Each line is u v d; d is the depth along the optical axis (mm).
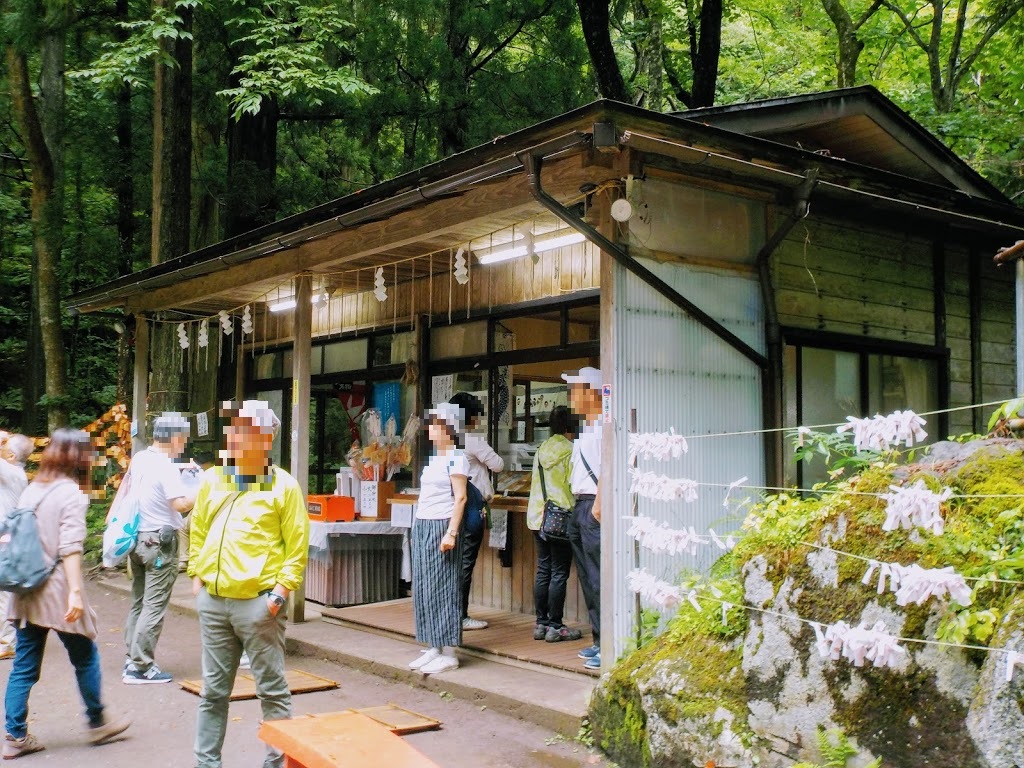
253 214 12695
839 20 13570
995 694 2896
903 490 3117
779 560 3895
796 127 6684
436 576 5965
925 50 13586
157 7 11211
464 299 8164
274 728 3002
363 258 7559
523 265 7559
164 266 8961
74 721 5434
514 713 5273
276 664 4121
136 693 6004
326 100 13180
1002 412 4066
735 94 17641
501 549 7672
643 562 5242
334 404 10422
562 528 6141
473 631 6844
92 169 15133
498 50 14016
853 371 7059
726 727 3855
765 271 6086
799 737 3574
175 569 6324
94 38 14742
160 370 11133
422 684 5926
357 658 6473
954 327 7859
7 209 18391
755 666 3836
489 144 5301
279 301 9422
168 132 11516
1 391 19500
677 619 4711
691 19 13617
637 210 5488
